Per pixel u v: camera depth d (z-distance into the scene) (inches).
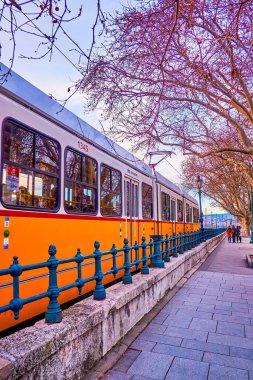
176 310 265.3
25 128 204.1
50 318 139.9
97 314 158.2
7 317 179.8
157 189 539.5
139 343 193.6
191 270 475.5
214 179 1314.0
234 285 373.4
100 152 319.9
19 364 103.1
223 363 168.7
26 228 199.2
